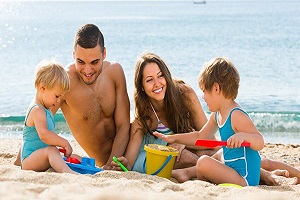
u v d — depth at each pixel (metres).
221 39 20.56
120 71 4.95
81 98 4.78
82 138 5.05
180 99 4.82
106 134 5.03
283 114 8.52
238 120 4.13
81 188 3.32
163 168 4.24
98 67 4.53
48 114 4.30
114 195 3.19
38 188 3.27
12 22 30.33
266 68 13.32
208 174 4.11
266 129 8.27
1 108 8.97
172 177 4.44
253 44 18.72
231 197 3.39
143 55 4.75
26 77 11.85
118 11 52.06
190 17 37.84
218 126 4.36
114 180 3.56
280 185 4.12
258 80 11.60
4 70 12.80
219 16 38.88
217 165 4.09
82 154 6.06
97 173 3.88
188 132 4.88
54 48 17.80
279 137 7.86
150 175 3.90
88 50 4.41
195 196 3.36
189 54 16.30
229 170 4.10
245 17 36.47
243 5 72.62
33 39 20.53
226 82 4.19
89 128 4.93
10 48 17.47
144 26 27.73
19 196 3.08
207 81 4.25
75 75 4.77
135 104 4.80
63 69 4.32
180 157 4.68
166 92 4.72
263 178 4.30
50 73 4.21
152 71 4.62
